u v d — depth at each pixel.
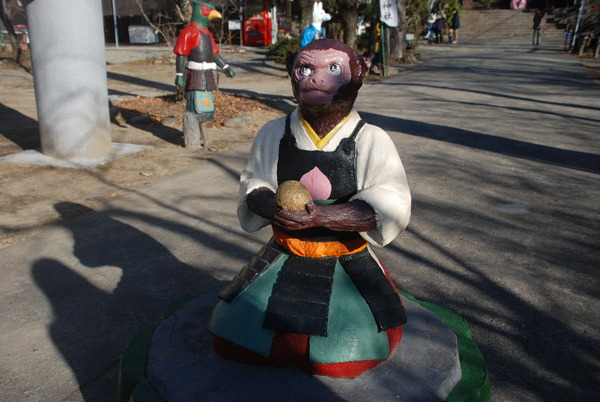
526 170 6.54
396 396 1.90
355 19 17.19
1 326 3.16
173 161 6.91
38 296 3.52
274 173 2.13
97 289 3.62
